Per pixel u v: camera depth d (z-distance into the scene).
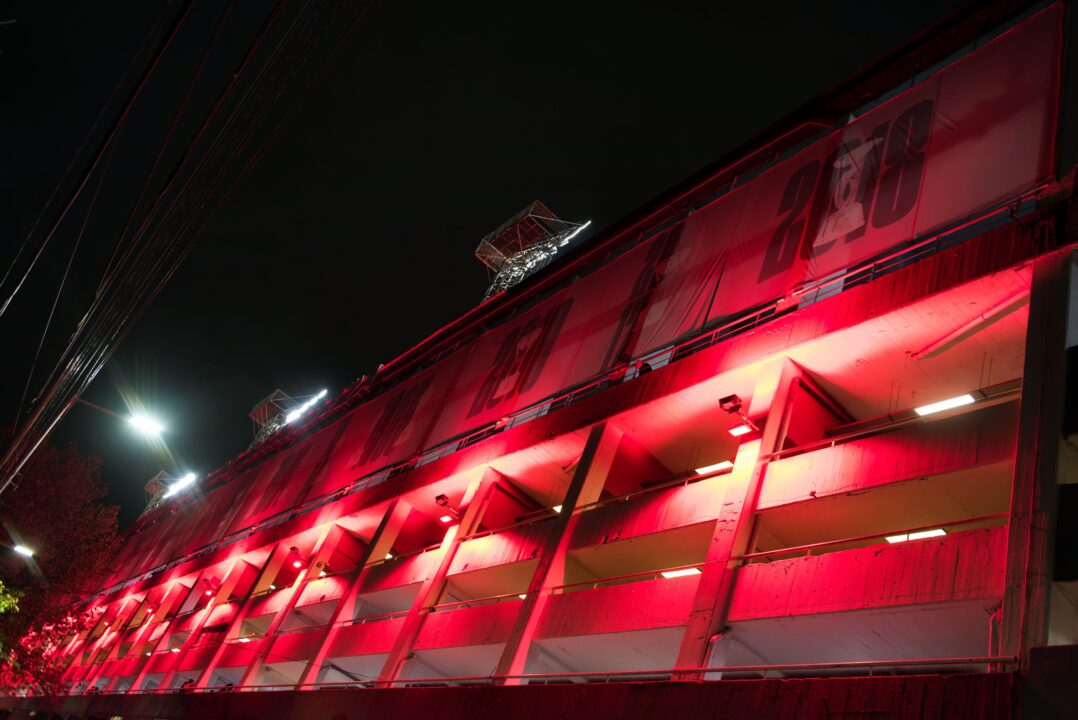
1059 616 9.77
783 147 22.38
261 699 24.19
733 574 14.40
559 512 21.14
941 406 15.96
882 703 9.80
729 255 20.70
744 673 16.05
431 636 21.31
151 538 53.62
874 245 16.58
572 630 17.05
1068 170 13.89
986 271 13.52
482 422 26.45
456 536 23.38
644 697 12.96
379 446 32.41
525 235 44.25
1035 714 8.52
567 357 24.48
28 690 43.34
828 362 16.50
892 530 15.44
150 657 39.19
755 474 15.59
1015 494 10.79
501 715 15.31
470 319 32.09
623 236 26.45
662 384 19.50
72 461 41.09
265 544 35.53
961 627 11.72
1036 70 15.62
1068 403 11.05
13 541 38.25
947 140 16.56
